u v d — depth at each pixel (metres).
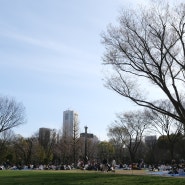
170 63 27.02
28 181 24.73
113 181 23.52
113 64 28.47
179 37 26.94
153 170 57.31
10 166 78.81
